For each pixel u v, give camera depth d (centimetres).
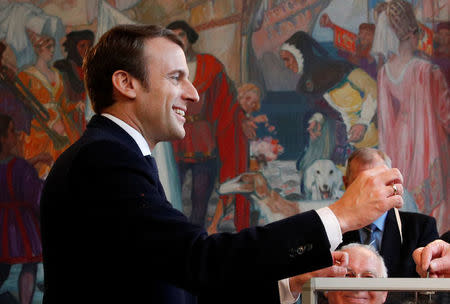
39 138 817
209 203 788
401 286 119
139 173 171
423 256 207
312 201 774
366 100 783
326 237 150
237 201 783
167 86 195
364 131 779
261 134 792
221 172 791
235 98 801
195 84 805
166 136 200
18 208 804
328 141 782
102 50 198
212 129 798
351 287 120
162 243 155
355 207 154
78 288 170
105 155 171
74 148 182
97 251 165
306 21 802
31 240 798
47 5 836
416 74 779
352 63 790
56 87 823
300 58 798
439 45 780
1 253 791
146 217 159
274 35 805
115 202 163
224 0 816
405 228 434
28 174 810
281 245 150
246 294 225
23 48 830
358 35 792
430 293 118
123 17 827
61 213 172
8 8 835
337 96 788
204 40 813
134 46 195
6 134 815
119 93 195
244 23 810
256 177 785
